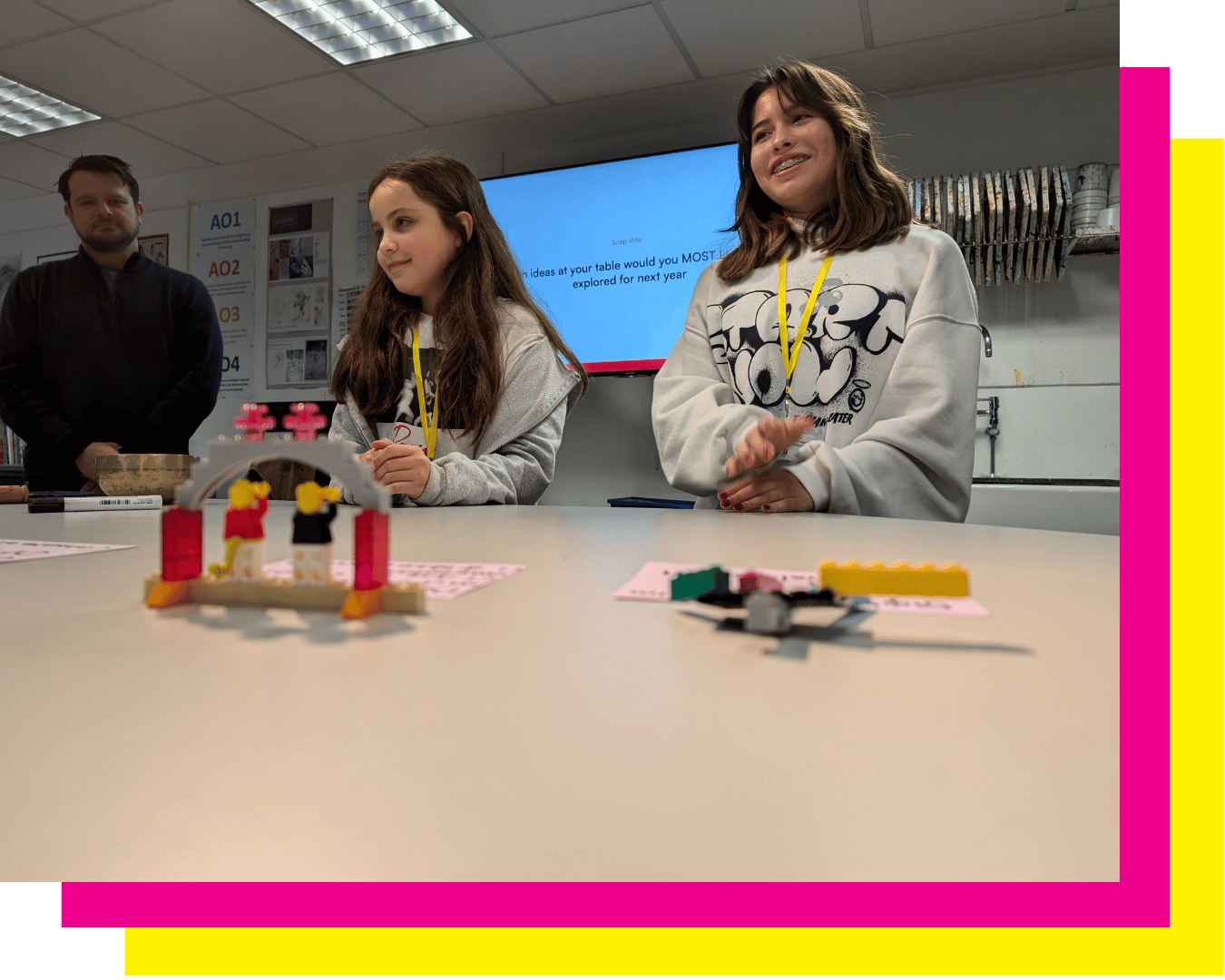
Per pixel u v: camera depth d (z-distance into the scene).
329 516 0.29
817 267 1.04
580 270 2.75
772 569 0.36
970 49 2.21
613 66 2.36
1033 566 0.37
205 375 1.82
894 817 0.11
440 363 1.12
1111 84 2.26
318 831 0.11
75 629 0.25
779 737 0.15
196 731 0.15
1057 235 2.14
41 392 1.79
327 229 3.23
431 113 2.67
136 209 1.86
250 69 2.41
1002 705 0.16
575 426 2.87
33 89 2.55
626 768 0.13
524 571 0.36
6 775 0.13
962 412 0.87
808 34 2.16
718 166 2.59
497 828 0.11
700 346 1.14
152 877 0.10
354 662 0.21
